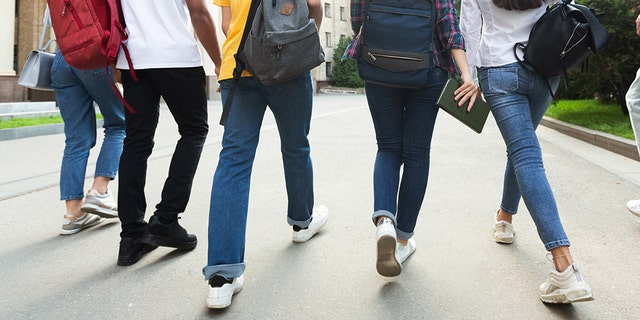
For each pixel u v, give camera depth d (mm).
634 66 9320
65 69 3277
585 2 8961
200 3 2641
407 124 2539
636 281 2500
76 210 3338
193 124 2855
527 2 2350
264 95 2436
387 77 2348
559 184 4840
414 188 2582
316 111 16219
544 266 2709
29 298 2342
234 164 2326
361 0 2455
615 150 7094
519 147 2365
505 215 3057
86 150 3410
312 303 2283
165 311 2213
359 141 8125
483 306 2240
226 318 2141
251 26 2254
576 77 10203
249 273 2641
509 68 2410
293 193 2957
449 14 2365
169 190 2799
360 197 4293
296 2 2240
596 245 3043
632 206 3438
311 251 2965
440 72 2453
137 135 2787
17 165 5914
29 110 12508
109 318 2145
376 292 2396
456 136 8836
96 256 2898
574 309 2203
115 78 2992
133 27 2707
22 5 23844
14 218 3660
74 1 2613
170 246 2838
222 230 2252
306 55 2238
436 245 3068
